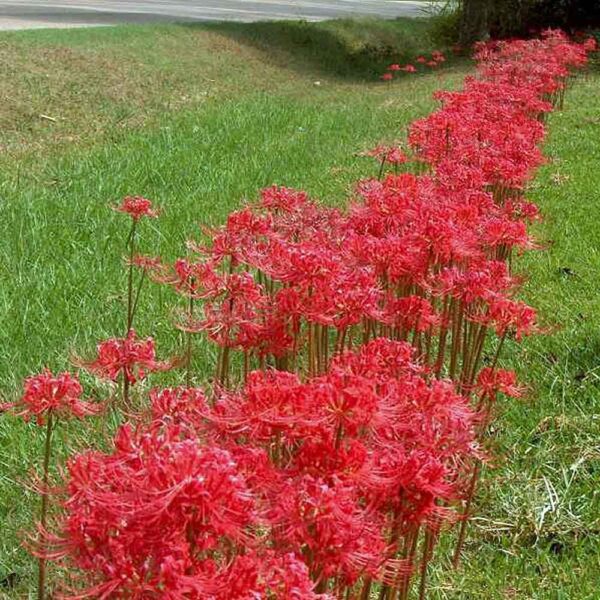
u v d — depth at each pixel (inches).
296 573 71.1
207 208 310.0
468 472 139.7
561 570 141.6
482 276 148.4
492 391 142.0
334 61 872.9
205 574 70.5
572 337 216.7
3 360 185.0
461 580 138.7
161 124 483.8
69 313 210.4
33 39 661.3
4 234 264.7
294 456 94.0
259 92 677.3
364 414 88.0
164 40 767.1
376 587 130.7
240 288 132.9
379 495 89.4
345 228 178.7
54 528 106.7
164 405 100.4
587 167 383.9
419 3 1471.5
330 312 126.2
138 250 258.1
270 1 1325.0
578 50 565.6
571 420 181.8
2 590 127.6
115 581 71.1
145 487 70.9
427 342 174.6
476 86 370.0
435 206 173.9
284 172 371.2
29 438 157.9
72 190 330.6
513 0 900.0
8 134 463.2
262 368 140.9
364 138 455.2
